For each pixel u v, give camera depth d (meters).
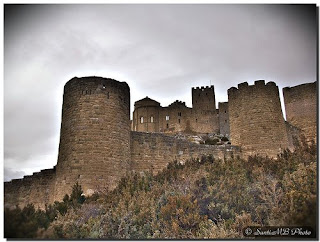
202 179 14.52
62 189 15.45
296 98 25.14
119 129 16.91
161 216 12.38
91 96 16.78
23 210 11.55
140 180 15.38
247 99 21.80
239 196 12.91
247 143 20.94
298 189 11.82
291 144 22.50
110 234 11.84
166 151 19.25
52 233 11.09
